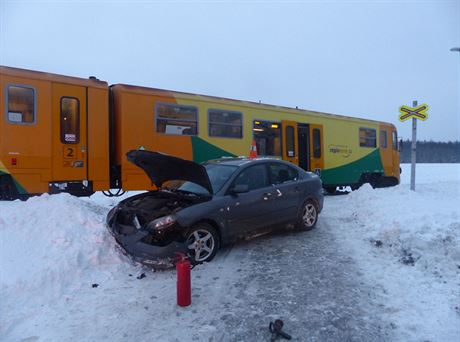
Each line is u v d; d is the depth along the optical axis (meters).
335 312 4.09
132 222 5.50
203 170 5.67
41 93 8.73
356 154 16.55
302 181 7.63
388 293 4.55
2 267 4.63
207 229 5.66
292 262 5.75
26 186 8.50
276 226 6.93
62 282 4.67
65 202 6.38
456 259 5.16
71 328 3.74
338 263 5.69
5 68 8.37
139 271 5.29
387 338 3.56
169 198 5.96
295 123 14.02
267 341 3.55
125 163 9.79
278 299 4.44
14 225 5.53
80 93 9.29
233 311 4.13
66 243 5.37
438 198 10.65
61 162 8.94
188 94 11.09
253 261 5.80
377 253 6.12
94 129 9.44
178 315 4.04
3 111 8.26
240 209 6.14
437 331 3.65
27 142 8.52
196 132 11.12
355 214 9.23
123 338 3.58
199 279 5.04
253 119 12.61
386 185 18.72
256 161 6.89
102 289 4.66
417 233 6.05
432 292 4.52
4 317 3.86
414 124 12.53
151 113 10.27
